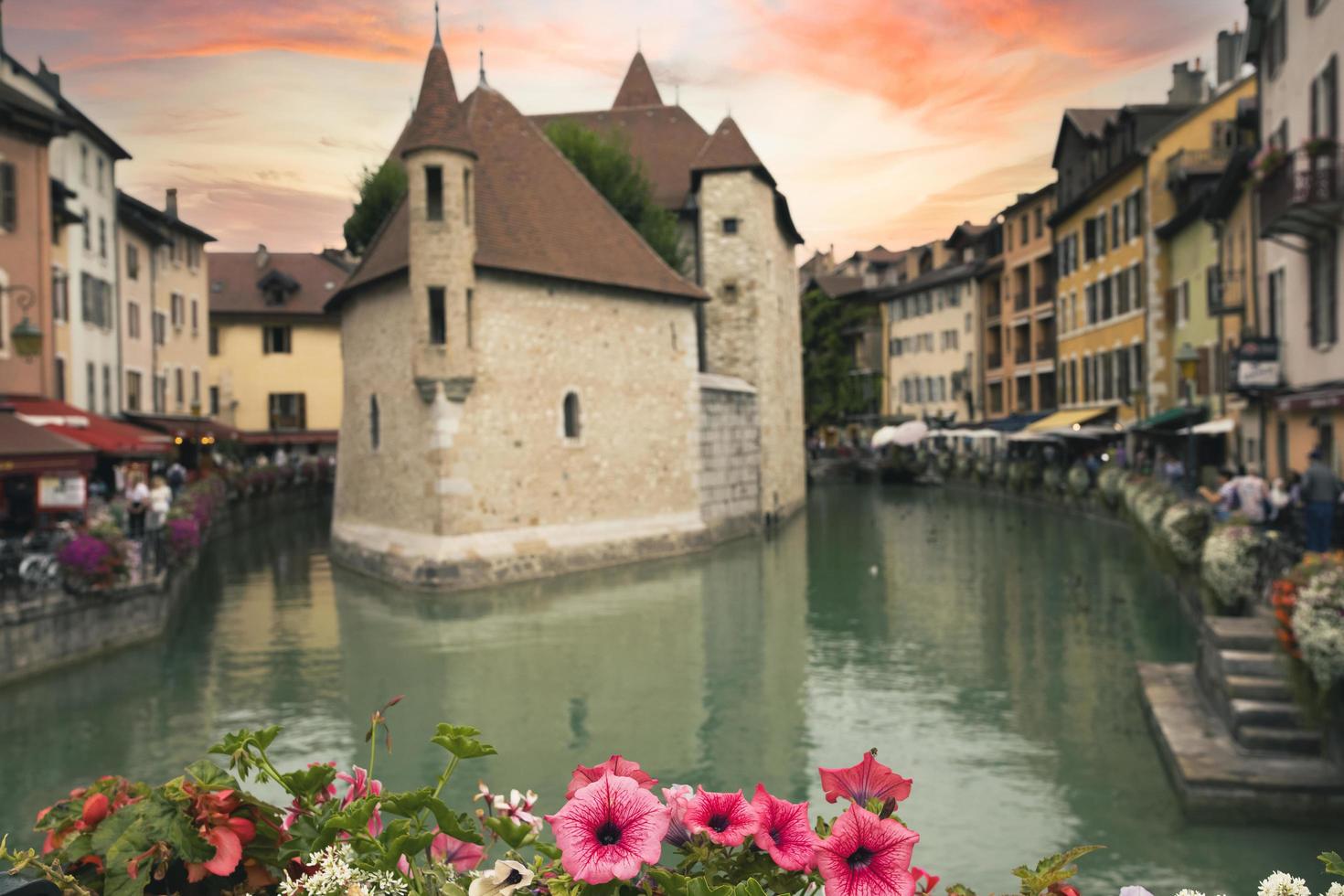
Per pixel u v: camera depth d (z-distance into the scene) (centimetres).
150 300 4234
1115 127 4075
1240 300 2728
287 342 5862
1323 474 1427
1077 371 4612
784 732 1270
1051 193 5106
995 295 6016
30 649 1532
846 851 202
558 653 1709
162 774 1127
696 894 198
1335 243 1862
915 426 5853
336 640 1814
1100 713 1305
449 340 2364
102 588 1686
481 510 2434
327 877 222
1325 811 918
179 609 2108
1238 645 1127
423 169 2359
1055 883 230
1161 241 3666
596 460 2741
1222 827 928
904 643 1750
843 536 3391
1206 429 2902
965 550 2916
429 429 2420
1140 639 1723
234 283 5919
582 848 204
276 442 5797
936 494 5266
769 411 3769
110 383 3691
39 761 1179
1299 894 215
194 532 2172
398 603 2175
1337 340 1866
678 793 231
